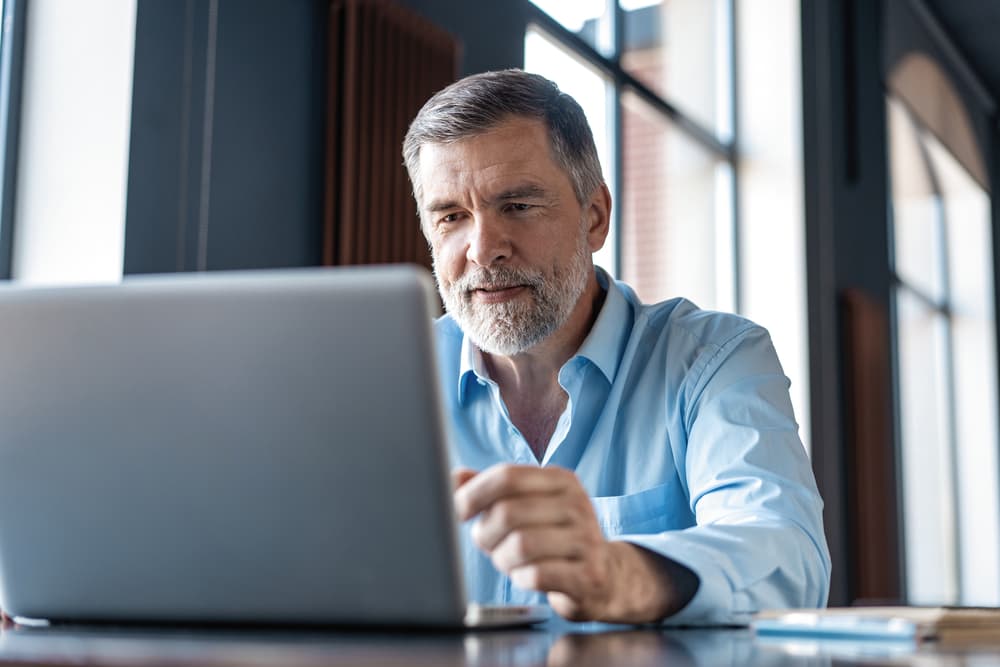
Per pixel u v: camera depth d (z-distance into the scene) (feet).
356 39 9.31
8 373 3.10
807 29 18.33
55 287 3.07
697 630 3.40
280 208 8.86
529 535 3.02
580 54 14.12
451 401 6.15
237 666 2.23
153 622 3.13
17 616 3.29
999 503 27.40
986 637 3.17
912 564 25.12
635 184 17.66
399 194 9.68
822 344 17.79
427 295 2.76
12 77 7.92
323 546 2.88
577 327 5.90
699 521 4.67
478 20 11.46
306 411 2.83
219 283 2.90
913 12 22.74
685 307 5.98
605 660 2.37
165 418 2.95
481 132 5.63
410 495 2.79
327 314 2.81
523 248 5.63
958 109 26.58
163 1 7.93
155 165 7.80
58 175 7.81
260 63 8.72
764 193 17.78
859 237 19.72
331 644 2.65
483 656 2.41
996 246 29.17
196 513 2.96
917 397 25.62
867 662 2.44
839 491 17.74
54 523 3.13
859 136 19.77
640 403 5.64
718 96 18.20
